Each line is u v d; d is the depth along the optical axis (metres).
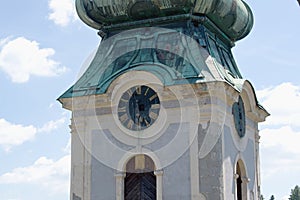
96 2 44.56
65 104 43.44
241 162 44.22
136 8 43.91
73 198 42.25
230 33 47.47
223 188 39.84
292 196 115.94
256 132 47.94
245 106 45.53
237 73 46.44
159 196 40.41
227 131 41.94
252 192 45.97
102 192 41.69
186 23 43.81
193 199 39.81
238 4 46.31
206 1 43.16
